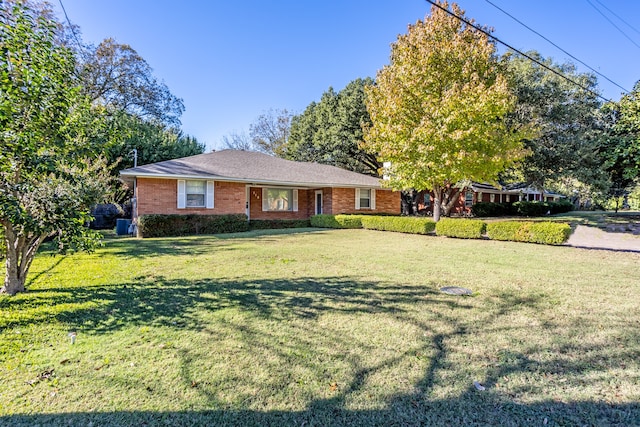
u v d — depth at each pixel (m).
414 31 12.32
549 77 16.52
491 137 11.21
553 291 4.70
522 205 25.39
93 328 3.34
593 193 18.89
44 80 3.96
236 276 5.59
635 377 2.48
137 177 12.59
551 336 3.19
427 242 10.22
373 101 13.03
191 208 13.54
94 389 2.28
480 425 1.97
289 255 7.75
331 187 16.80
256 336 3.17
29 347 2.90
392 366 2.63
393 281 5.26
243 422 1.98
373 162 25.44
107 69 21.47
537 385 2.38
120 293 4.57
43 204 4.05
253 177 14.78
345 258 7.35
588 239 11.06
